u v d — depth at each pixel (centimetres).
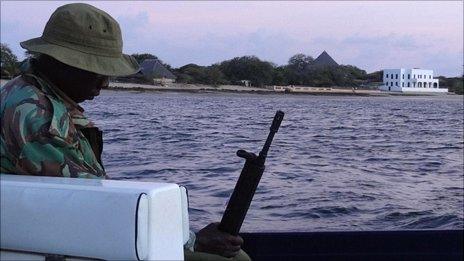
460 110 5306
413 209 1033
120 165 1428
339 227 889
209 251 254
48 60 227
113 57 227
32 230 168
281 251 367
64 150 208
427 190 1249
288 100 6053
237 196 250
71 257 165
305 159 1725
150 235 161
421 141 2519
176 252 172
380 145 2300
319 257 368
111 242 159
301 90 6372
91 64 222
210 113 3547
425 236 364
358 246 366
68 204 164
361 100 6875
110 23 227
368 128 3153
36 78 221
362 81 7219
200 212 800
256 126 2611
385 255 365
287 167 1512
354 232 366
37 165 202
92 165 229
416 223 952
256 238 367
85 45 222
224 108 4156
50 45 221
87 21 222
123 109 3559
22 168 203
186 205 189
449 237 364
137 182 176
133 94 4766
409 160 1847
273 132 248
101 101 4150
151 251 161
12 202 170
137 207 157
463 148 2233
